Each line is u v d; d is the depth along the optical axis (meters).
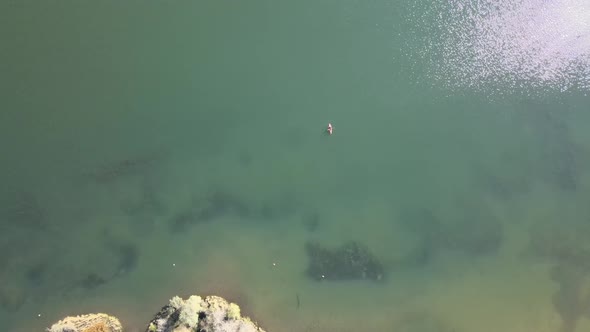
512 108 48.34
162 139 45.97
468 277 41.31
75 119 46.06
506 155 46.38
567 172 45.72
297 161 45.53
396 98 48.47
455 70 49.78
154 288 39.91
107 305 39.12
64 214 42.78
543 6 52.50
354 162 45.69
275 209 43.75
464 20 52.06
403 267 41.53
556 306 40.06
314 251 41.84
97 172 44.25
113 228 42.34
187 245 41.88
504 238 42.91
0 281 40.09
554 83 49.47
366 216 43.50
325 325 38.88
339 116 47.53
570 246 42.44
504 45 50.91
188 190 44.09
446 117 47.75
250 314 38.84
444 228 43.16
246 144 46.16
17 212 42.59
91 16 52.50
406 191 44.59
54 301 39.34
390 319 39.38
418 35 51.66
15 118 45.56
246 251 41.72
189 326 36.31
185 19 52.91
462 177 45.22
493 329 39.09
